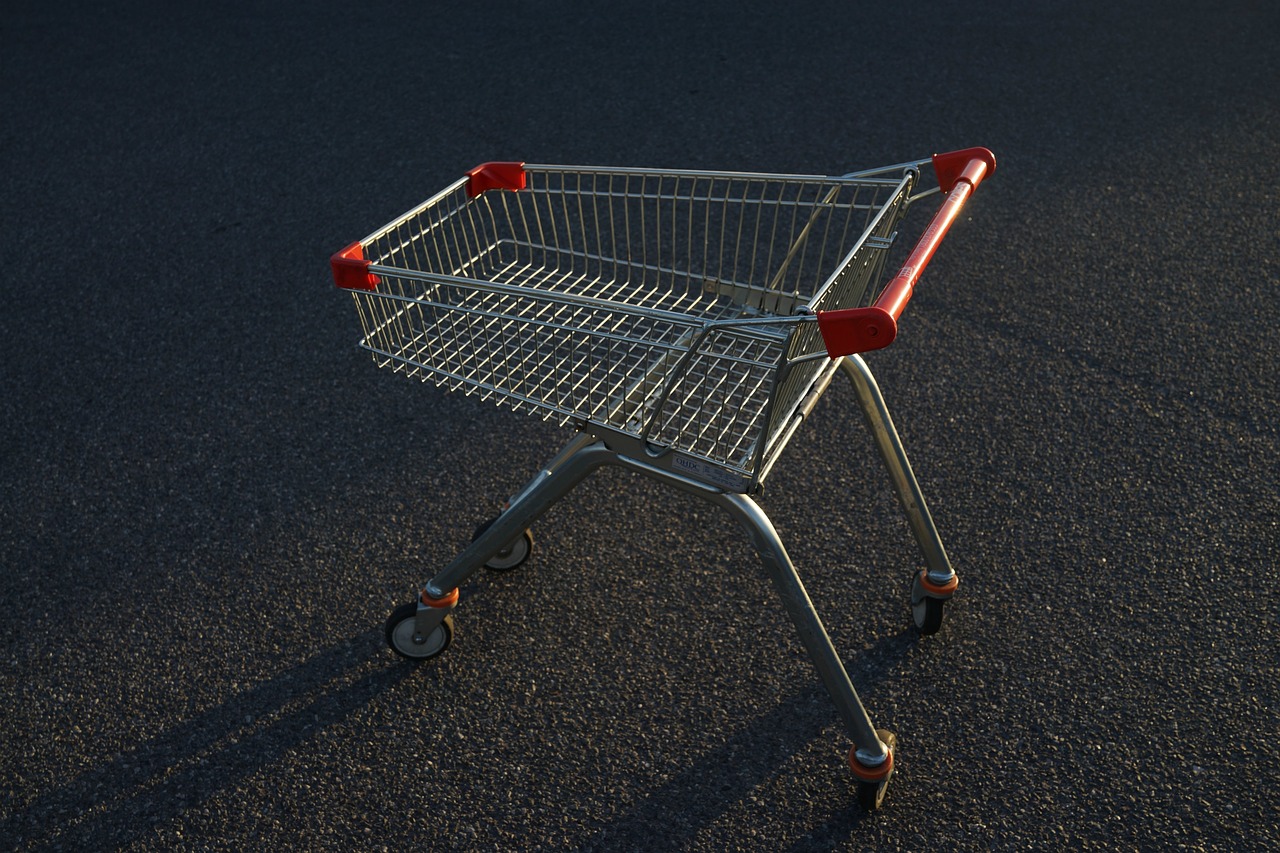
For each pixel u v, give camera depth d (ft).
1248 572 9.49
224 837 7.79
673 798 7.91
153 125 18.92
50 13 24.25
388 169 17.04
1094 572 9.60
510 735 8.43
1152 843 7.44
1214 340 12.46
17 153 18.15
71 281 14.58
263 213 16.01
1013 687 8.61
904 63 19.93
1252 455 10.78
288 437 11.64
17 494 11.02
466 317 8.13
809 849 7.52
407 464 11.21
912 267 6.18
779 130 17.67
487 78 20.08
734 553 10.00
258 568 10.03
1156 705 8.39
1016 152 16.75
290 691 8.86
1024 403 11.67
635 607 9.50
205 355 12.99
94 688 8.95
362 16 23.35
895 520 10.29
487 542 8.21
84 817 7.98
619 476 10.93
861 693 8.64
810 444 11.26
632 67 20.27
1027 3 22.43
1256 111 17.67
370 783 8.11
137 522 10.61
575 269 13.76
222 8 24.18
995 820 7.65
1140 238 14.46
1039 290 13.50
